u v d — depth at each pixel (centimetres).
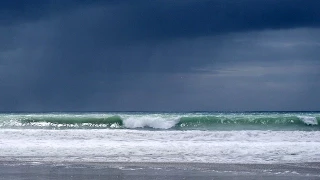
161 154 1702
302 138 2300
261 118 3009
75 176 1260
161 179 1216
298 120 2981
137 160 1566
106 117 3209
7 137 2311
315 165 1452
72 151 1780
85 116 3241
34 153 1741
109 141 2134
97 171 1339
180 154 1700
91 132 2455
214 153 1720
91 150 1800
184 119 3102
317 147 1850
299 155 1670
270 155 1673
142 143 2023
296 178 1226
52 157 1644
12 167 1419
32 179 1210
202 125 3077
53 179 1212
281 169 1377
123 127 3167
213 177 1244
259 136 2386
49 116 3259
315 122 2966
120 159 1589
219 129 3028
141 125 3147
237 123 3025
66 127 3192
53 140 2178
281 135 2409
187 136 2345
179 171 1342
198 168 1398
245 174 1290
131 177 1246
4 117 3234
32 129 2845
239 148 1833
